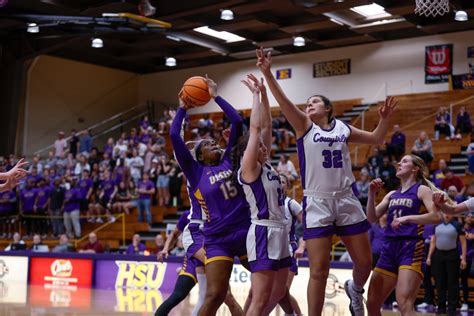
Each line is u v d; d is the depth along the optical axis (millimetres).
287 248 5539
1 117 23641
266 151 5508
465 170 17609
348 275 11914
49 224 20516
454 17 20312
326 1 18344
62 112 27203
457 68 21984
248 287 13367
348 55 24344
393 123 21828
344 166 5793
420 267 6164
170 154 24750
